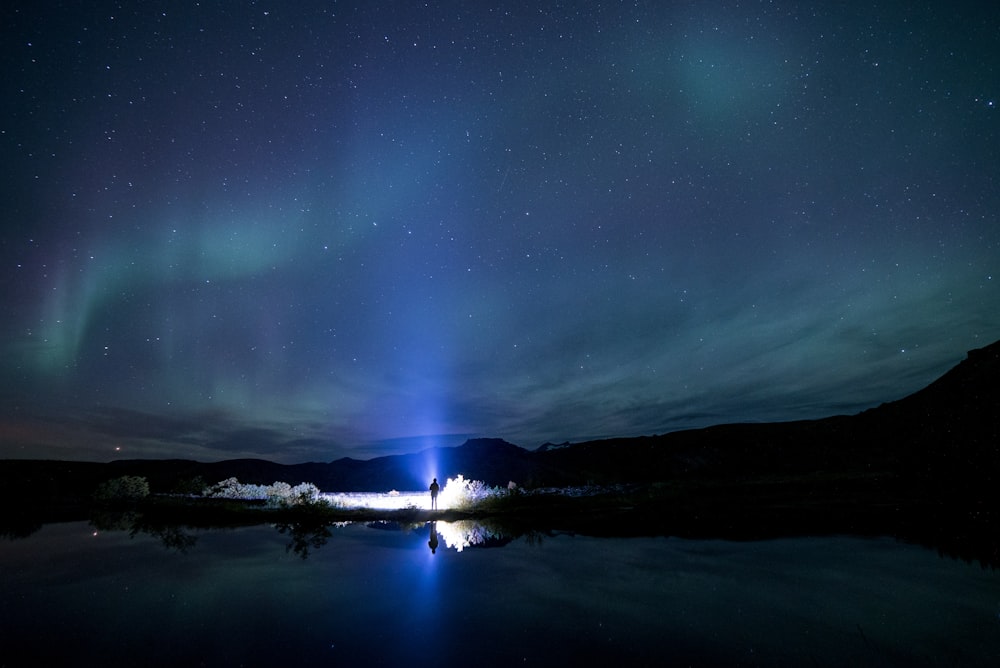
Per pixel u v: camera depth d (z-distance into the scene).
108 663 4.62
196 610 6.15
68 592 7.00
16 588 7.24
